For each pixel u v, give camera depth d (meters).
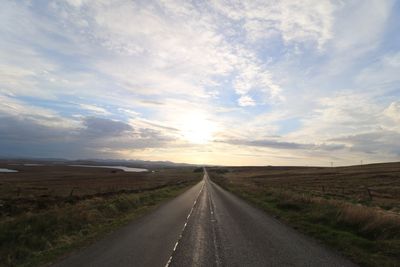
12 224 12.92
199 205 26.64
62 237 12.50
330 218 15.74
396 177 74.19
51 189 45.44
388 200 32.12
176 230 14.38
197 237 12.73
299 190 45.59
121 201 23.02
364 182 66.94
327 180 79.19
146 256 9.63
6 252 10.05
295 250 10.48
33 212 17.83
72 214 15.78
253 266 8.68
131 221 17.08
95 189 46.00
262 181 87.50
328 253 10.09
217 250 10.48
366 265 8.75
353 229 13.59
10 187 47.16
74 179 81.56
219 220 17.73
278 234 13.41
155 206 25.31
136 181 77.19
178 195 38.94
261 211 22.16
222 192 45.28
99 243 11.50
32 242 11.31
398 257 9.40
